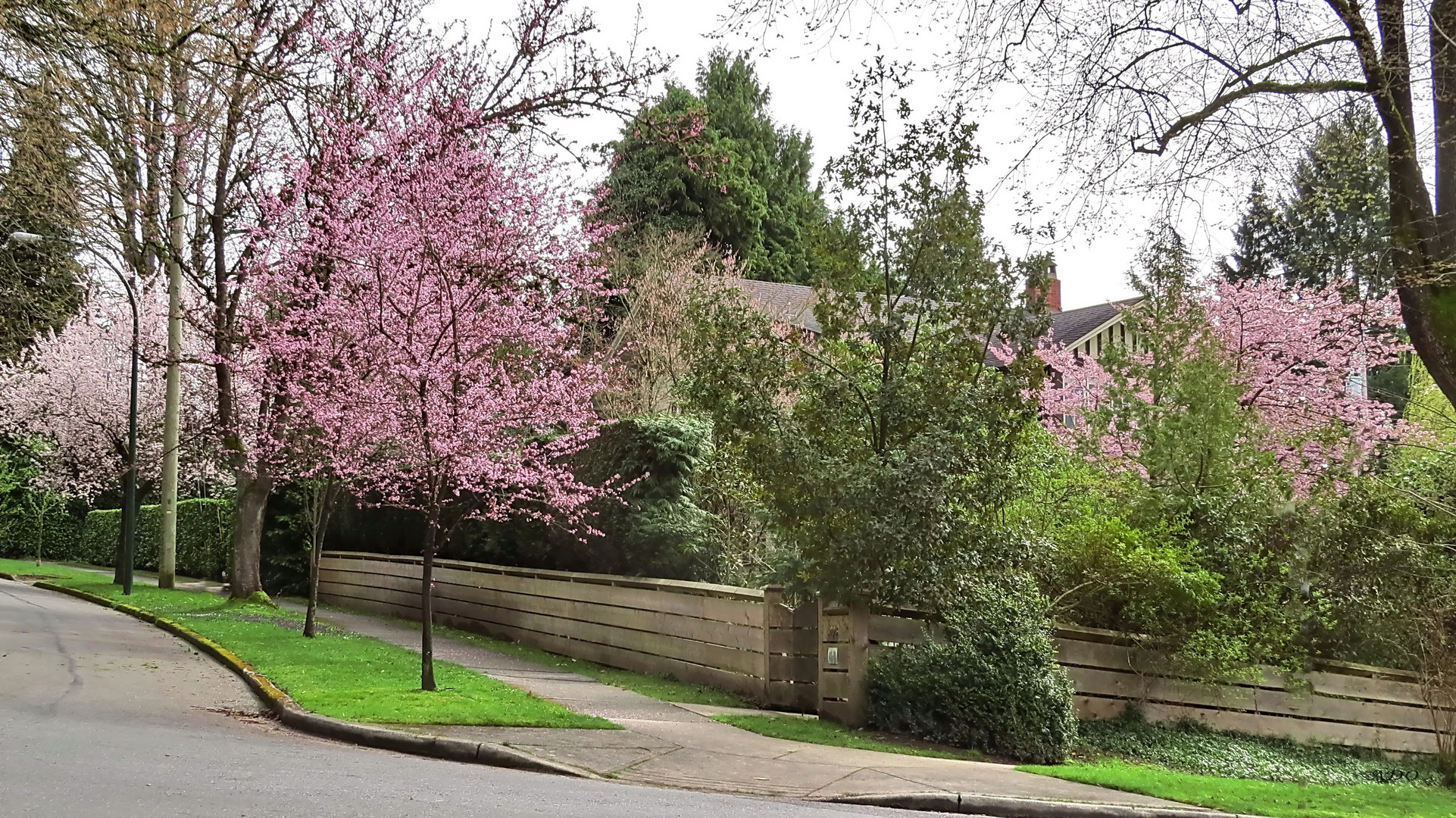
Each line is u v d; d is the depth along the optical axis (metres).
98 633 16.30
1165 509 14.91
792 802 8.00
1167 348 16.66
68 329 31.05
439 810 6.50
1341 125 11.43
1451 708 13.80
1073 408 21.31
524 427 15.14
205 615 18.28
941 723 11.41
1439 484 17.70
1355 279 19.98
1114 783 9.30
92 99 12.32
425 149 14.66
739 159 40.38
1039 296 12.65
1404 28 10.16
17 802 6.12
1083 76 11.22
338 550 23.84
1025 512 14.62
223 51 13.47
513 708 10.77
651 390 26.48
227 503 27.31
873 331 12.40
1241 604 14.07
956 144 12.28
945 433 11.44
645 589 15.48
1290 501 15.65
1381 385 28.55
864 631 12.00
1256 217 20.56
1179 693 14.11
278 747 8.79
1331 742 14.84
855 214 12.57
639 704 12.48
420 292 13.05
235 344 18.08
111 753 7.86
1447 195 10.51
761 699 13.13
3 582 27.53
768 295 33.97
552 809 6.79
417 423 12.08
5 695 10.61
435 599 20.41
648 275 28.14
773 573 13.15
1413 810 9.48
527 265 14.92
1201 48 10.95
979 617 11.73
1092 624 14.09
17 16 10.62
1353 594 14.80
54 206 18.67
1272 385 20.62
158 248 18.95
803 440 11.84
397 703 10.60
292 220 16.05
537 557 18.64
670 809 7.12
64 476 33.47
